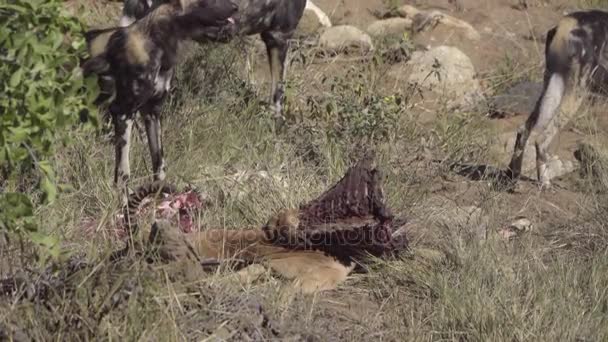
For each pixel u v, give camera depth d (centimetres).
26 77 1138
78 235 1546
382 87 2480
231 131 2003
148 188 1536
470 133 2297
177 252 1356
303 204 1639
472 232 1698
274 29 2197
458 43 2845
